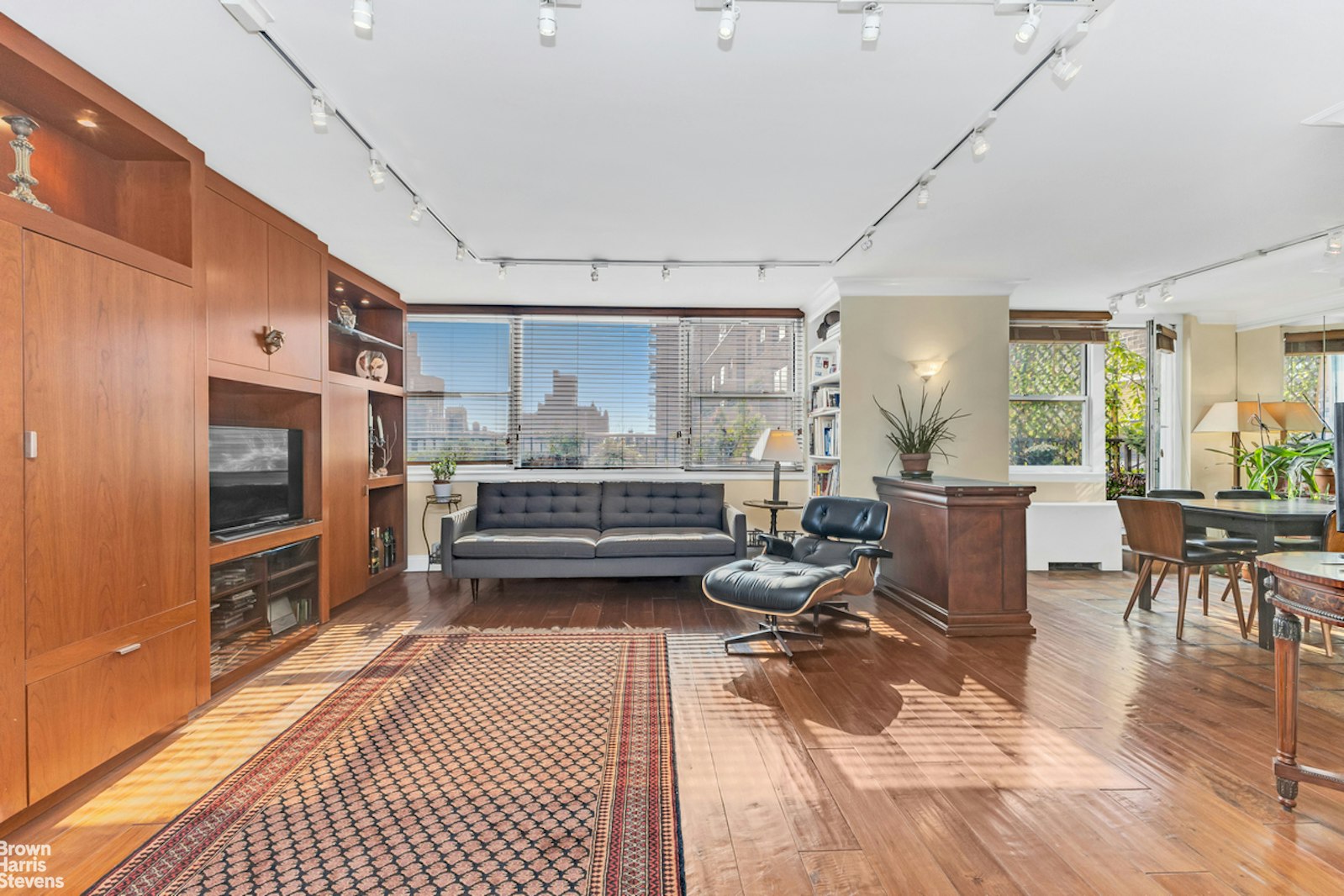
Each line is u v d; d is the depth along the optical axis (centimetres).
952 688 292
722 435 592
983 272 477
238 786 208
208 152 272
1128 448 612
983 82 221
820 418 570
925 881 162
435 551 555
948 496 375
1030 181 307
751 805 197
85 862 170
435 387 573
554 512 529
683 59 208
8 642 182
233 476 303
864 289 506
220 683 291
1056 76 197
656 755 229
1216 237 392
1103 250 419
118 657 219
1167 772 217
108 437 216
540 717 261
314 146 268
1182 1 177
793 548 404
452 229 377
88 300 208
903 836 181
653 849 175
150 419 234
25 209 186
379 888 160
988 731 247
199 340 263
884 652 343
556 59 208
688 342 591
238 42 197
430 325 573
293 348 355
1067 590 494
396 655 339
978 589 374
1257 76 216
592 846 177
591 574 456
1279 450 541
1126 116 244
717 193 322
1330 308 544
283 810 194
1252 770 218
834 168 292
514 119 247
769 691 288
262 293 326
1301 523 349
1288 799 194
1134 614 424
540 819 190
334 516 419
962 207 342
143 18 184
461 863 169
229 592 294
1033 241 401
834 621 402
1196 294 539
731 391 592
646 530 499
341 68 212
